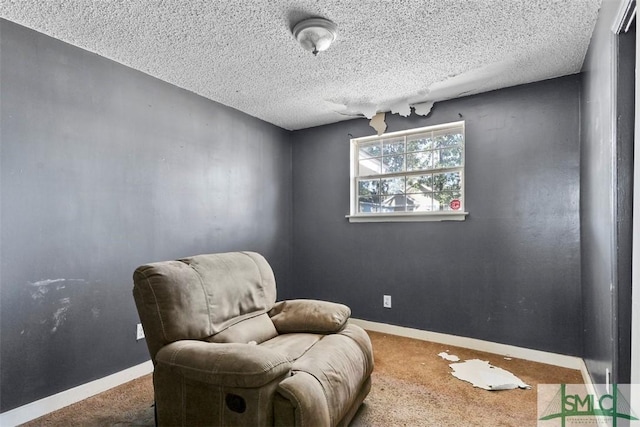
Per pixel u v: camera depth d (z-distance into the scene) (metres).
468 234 3.06
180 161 2.87
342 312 2.20
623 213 1.54
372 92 3.03
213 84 2.85
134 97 2.55
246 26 2.02
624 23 1.48
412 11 1.88
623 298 1.53
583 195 2.49
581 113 2.56
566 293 2.64
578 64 2.50
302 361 1.65
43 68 2.05
